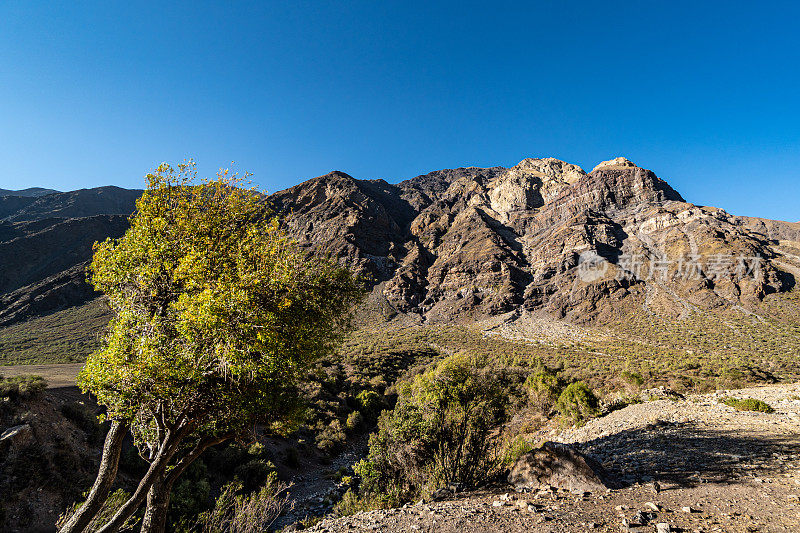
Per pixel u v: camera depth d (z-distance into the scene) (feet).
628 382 100.37
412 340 310.45
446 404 40.22
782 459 25.82
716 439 34.68
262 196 28.35
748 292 351.46
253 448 71.46
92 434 50.96
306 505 53.98
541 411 78.69
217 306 18.85
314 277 24.86
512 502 22.39
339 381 157.99
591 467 24.62
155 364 18.44
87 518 19.42
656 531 15.52
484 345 287.48
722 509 17.54
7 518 34.35
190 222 25.36
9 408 44.96
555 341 297.53
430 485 31.42
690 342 252.42
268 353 19.98
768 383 98.37
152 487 22.61
